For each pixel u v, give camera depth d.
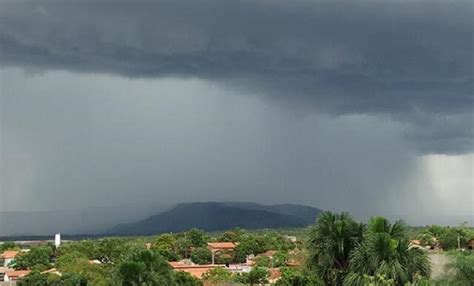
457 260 50.97
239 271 134.12
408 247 47.94
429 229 126.50
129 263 64.06
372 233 48.84
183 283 88.25
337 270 49.94
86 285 104.81
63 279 110.81
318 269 50.78
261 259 147.12
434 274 52.84
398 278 46.12
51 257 182.12
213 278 106.00
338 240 49.72
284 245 183.12
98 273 110.50
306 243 51.75
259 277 98.94
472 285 49.78
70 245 178.12
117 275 64.94
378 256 46.62
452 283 49.59
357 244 49.34
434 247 115.38
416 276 47.25
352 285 46.75
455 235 115.75
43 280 117.50
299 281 53.25
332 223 50.41
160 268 67.69
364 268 47.09
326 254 50.03
